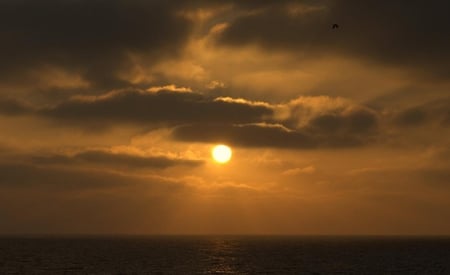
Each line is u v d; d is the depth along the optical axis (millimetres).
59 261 163750
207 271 136375
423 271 141125
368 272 137875
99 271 133750
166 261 168250
